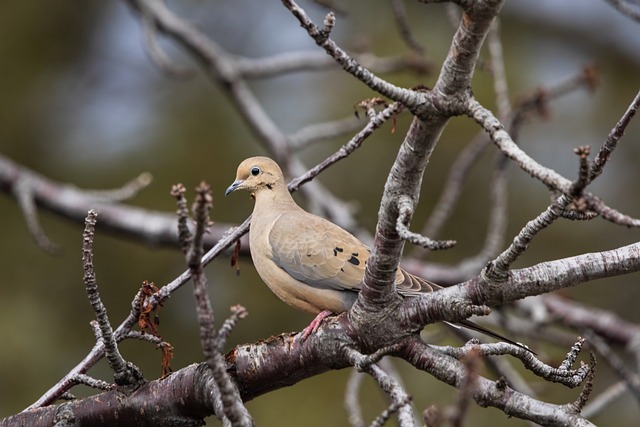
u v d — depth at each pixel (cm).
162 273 1412
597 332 1241
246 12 1605
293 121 1518
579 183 477
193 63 1544
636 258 611
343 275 816
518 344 598
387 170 1469
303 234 840
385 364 1060
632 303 1497
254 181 945
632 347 1220
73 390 1346
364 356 582
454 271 1188
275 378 693
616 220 468
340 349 664
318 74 1548
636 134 1558
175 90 1529
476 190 1480
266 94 1544
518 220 1474
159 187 1445
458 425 450
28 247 1422
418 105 562
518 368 1323
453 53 550
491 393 594
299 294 834
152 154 1470
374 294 643
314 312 853
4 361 1336
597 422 1344
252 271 1410
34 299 1397
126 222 1255
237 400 561
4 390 1324
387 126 1467
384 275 631
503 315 1160
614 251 617
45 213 1424
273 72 1293
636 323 1486
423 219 1462
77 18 1553
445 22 1511
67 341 1376
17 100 1493
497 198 1109
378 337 656
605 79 1627
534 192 1485
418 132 577
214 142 1477
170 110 1510
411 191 599
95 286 618
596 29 1656
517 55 1573
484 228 1467
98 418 707
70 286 1412
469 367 459
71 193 1274
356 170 1473
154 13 1309
